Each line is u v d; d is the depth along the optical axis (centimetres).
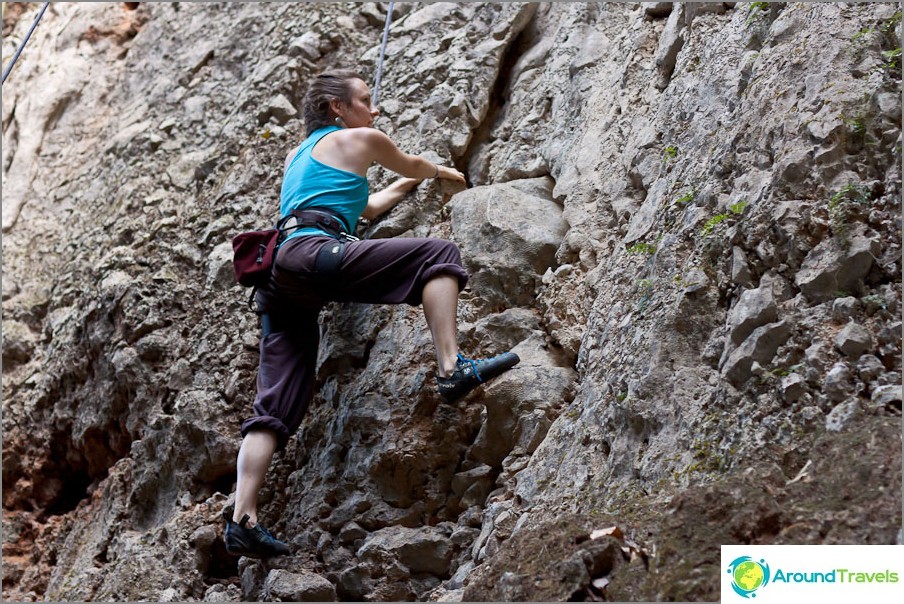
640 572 227
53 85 645
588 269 354
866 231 262
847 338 246
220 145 496
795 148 284
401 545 319
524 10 462
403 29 490
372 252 323
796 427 244
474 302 364
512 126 435
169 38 627
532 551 249
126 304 434
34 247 548
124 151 541
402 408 346
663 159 345
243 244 344
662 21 412
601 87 412
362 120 374
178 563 358
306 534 341
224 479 388
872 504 215
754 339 260
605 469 284
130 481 411
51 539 451
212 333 415
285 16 547
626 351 296
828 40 303
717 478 247
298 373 340
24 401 478
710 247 291
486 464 333
